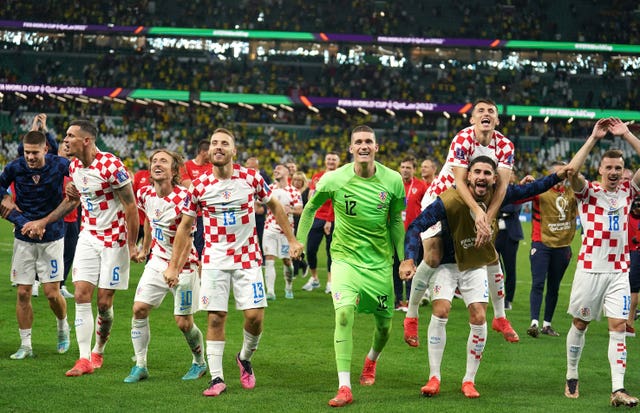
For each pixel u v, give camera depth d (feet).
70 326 30.30
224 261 21.02
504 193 21.35
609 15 172.14
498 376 23.86
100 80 153.69
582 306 21.36
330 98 148.56
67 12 161.89
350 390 19.95
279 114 162.20
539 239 31.32
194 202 20.93
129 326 30.63
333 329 31.37
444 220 21.22
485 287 21.50
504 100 152.97
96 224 22.95
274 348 27.37
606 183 21.31
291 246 21.90
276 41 164.76
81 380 21.65
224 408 19.06
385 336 22.13
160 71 158.30
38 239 24.45
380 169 21.53
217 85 156.87
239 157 149.48
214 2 170.19
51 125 153.48
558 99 157.17
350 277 21.18
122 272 23.22
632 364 26.22
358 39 157.99
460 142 24.18
